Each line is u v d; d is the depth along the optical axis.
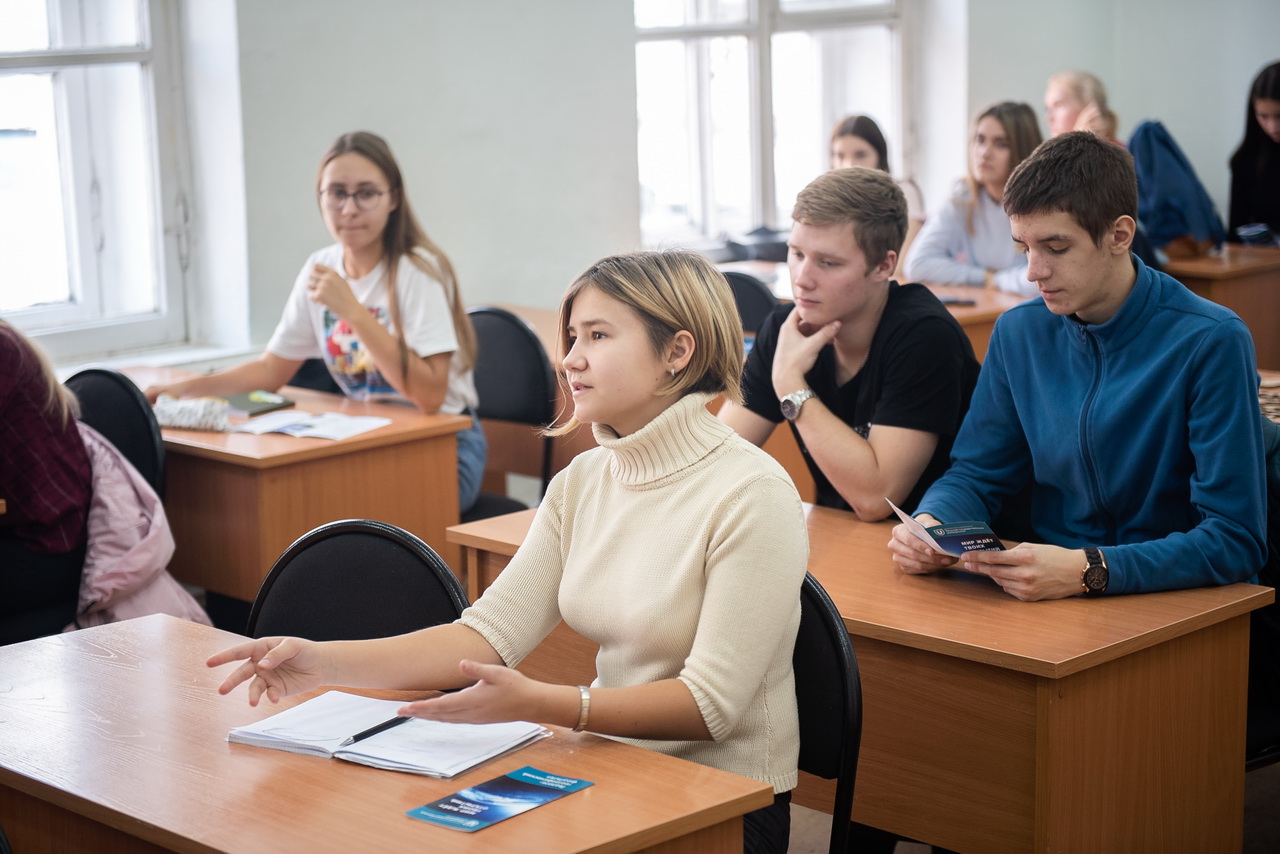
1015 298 4.22
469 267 4.42
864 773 1.82
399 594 1.71
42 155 3.76
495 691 1.29
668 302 1.44
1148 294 1.91
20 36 3.64
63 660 1.64
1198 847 1.85
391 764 1.29
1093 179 1.84
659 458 1.47
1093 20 6.74
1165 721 1.76
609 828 1.15
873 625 1.74
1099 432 1.94
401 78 4.14
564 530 1.57
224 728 1.42
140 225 3.94
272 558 2.80
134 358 3.85
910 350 2.17
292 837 1.15
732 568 1.40
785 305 2.40
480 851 1.11
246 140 3.82
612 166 4.79
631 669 1.49
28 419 2.49
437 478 3.08
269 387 3.38
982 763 1.69
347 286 3.04
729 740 1.47
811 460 2.43
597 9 4.64
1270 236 5.26
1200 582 1.83
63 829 1.31
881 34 6.05
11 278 3.75
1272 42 6.49
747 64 5.58
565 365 1.48
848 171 2.17
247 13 3.76
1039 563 1.80
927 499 2.07
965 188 4.53
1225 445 1.82
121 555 2.54
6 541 2.51
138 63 3.83
